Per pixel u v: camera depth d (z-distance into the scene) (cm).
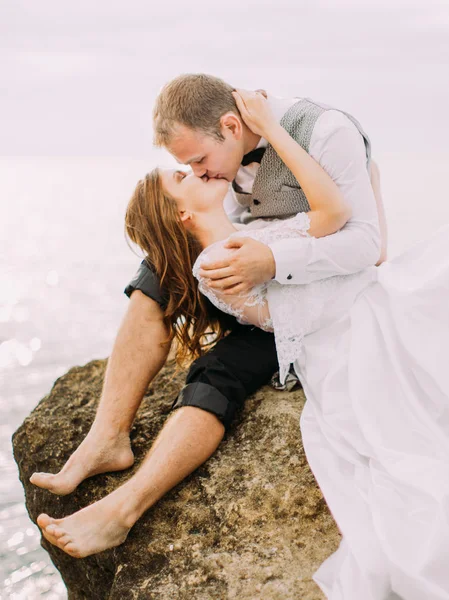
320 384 206
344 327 212
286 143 210
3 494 679
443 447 172
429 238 217
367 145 228
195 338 237
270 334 230
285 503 202
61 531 196
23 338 1540
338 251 208
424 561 149
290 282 208
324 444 196
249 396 241
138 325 227
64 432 257
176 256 219
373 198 220
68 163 11288
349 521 171
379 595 155
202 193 215
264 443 223
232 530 200
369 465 181
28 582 534
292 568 183
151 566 199
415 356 187
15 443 264
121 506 200
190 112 208
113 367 228
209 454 212
